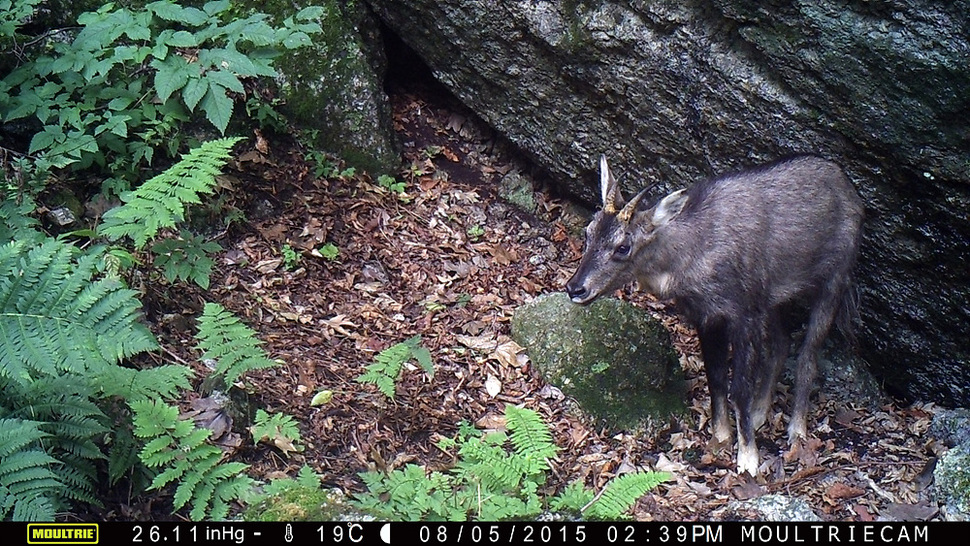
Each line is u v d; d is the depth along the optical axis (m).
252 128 3.68
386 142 3.88
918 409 3.47
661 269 3.24
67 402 2.72
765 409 3.40
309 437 3.01
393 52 4.13
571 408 3.30
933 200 3.21
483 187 4.00
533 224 3.95
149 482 2.79
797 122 3.30
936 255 3.29
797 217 3.27
